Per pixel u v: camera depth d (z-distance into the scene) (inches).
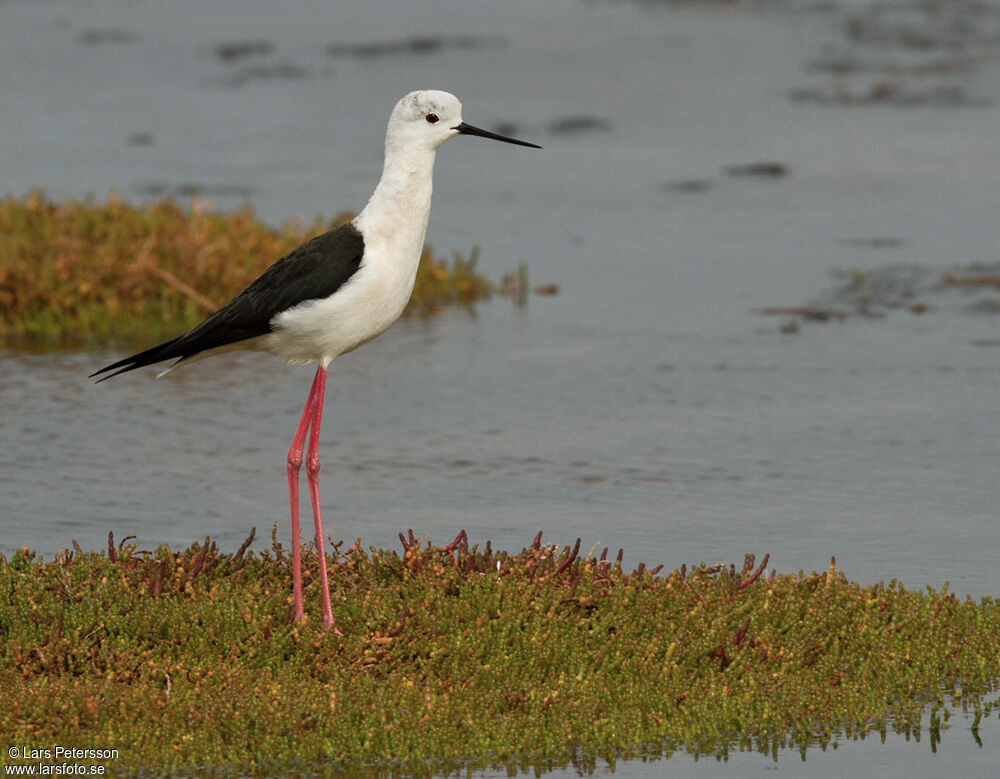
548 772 311.0
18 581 372.5
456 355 651.5
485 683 339.6
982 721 333.1
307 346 369.4
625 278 781.3
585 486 486.9
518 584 371.9
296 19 1790.1
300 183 972.6
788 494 478.9
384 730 316.8
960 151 1079.6
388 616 361.1
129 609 358.9
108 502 470.3
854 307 722.8
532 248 841.5
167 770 307.6
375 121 1205.1
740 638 357.7
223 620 353.1
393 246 366.6
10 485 483.2
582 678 341.1
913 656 355.9
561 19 1756.9
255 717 319.0
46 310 670.5
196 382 610.9
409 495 478.9
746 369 626.5
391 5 1914.4
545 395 593.3
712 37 1608.0
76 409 566.9
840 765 313.6
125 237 724.7
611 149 1112.8
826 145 1110.4
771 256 820.6
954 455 517.3
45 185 949.2
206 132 1160.8
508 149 1120.8
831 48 1521.9
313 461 366.3
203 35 1660.9
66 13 1846.7
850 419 558.6
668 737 324.8
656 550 429.7
